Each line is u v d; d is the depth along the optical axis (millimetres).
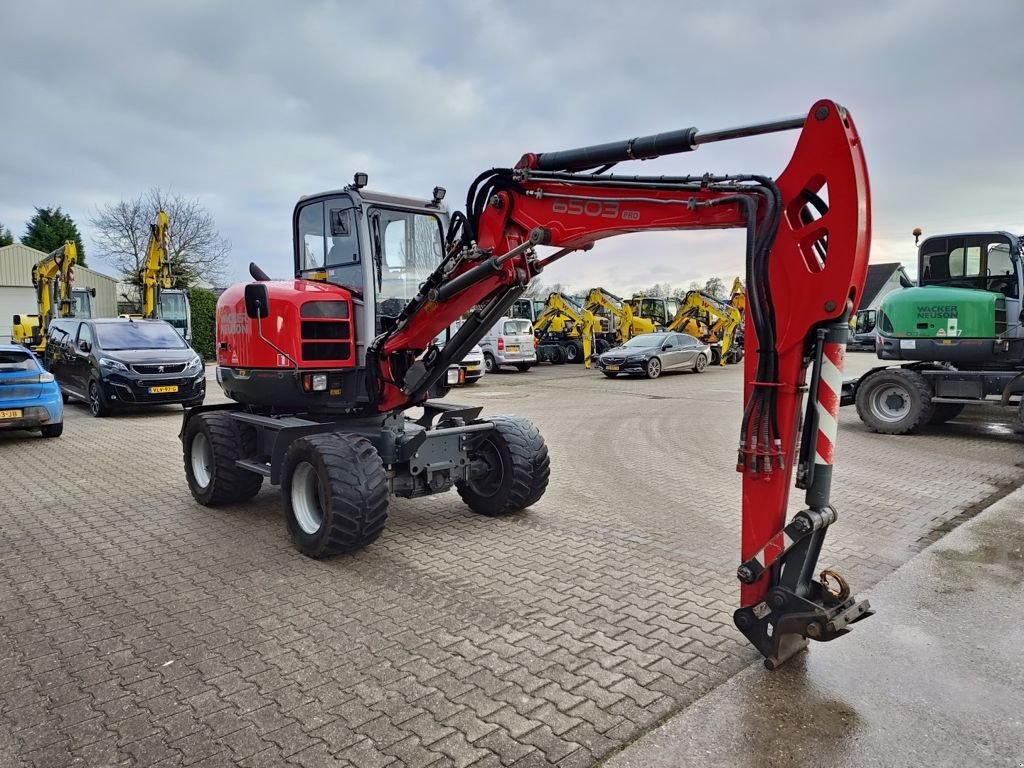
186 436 6758
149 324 14078
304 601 4371
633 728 2996
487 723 3035
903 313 10281
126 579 4758
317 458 5008
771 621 3389
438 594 4469
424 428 5918
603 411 13641
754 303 3189
